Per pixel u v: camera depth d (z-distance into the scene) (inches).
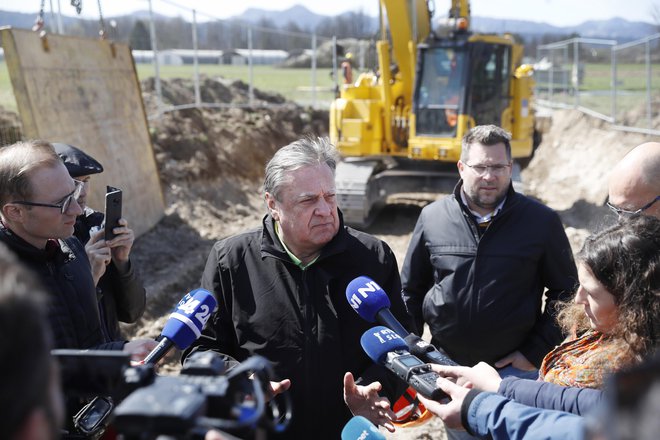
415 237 140.2
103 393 57.1
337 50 427.8
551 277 129.7
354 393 90.0
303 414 97.2
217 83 642.2
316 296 100.1
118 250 121.6
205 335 103.7
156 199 351.9
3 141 294.0
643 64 993.5
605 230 76.8
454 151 382.0
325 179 99.3
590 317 78.5
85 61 288.4
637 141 489.4
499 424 69.1
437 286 133.2
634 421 29.5
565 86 840.9
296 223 98.2
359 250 105.0
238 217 418.3
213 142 486.3
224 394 47.7
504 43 396.5
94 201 270.7
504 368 130.4
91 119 283.6
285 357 98.3
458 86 381.4
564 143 615.2
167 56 1063.0
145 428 42.9
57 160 94.8
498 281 126.8
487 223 129.9
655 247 71.9
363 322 100.8
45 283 92.2
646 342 70.2
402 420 89.5
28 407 33.9
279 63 1525.6
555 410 69.5
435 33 387.2
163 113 472.1
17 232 93.0
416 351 84.2
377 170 429.7
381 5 404.2
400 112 421.7
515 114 431.5
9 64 230.2
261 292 101.2
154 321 244.4
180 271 293.6
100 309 118.8
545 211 130.3
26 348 33.9
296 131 635.5
